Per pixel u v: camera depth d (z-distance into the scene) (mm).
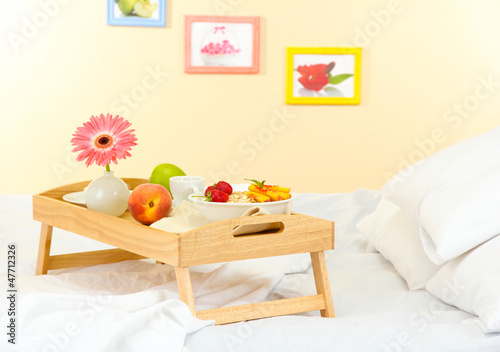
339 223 2152
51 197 1716
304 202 2311
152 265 1708
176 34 3662
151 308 1195
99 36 3604
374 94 3836
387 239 1776
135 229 1336
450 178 1554
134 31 3629
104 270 1676
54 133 3627
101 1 3582
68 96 3619
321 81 3779
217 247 1257
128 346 1103
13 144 3605
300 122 3811
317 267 1393
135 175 3734
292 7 3730
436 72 3852
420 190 1607
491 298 1221
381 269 1735
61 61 3590
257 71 3734
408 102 3859
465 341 1174
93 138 1515
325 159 3854
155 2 3609
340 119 3830
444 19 3816
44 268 1644
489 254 1334
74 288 1478
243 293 1454
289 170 3842
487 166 1527
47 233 1644
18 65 3559
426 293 1496
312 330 1200
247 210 1340
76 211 1525
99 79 3633
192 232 1224
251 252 1296
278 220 1323
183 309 1186
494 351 1166
